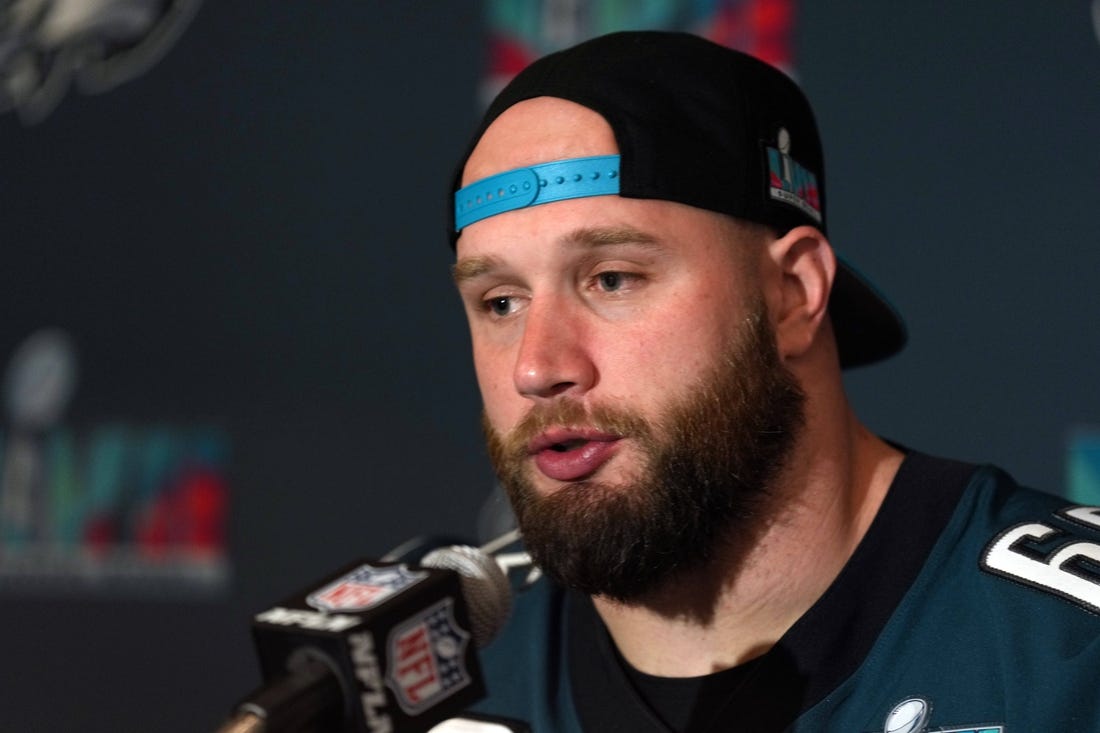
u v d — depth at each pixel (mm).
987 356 6285
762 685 3275
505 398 3250
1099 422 6148
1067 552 3270
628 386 3074
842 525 3408
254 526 7160
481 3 7055
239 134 7324
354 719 2363
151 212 7398
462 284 3332
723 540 3260
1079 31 6281
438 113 7094
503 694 3840
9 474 7430
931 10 6461
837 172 6504
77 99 7555
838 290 3828
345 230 7168
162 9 7461
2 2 7879
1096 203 6211
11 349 7508
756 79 3465
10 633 7340
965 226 6352
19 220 7551
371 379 7090
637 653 3475
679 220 3145
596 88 3234
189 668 7172
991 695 3090
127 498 7305
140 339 7363
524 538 3242
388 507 7023
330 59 7234
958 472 3574
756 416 3203
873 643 3293
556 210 3115
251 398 7207
